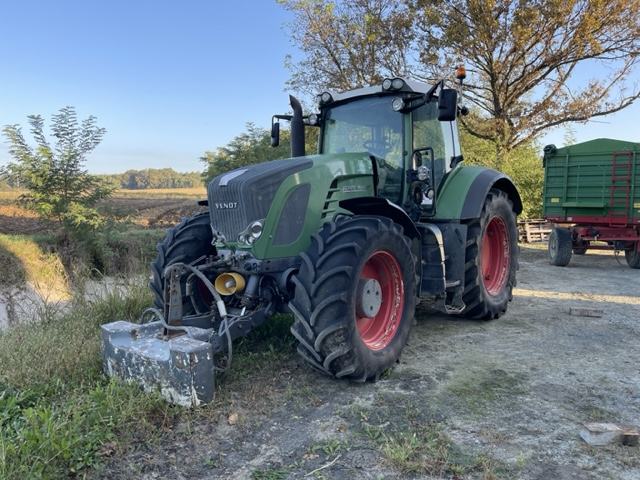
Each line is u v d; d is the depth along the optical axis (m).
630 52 12.98
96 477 2.44
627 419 3.06
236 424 2.98
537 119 14.11
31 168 9.50
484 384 3.59
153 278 4.20
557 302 6.25
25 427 2.67
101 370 3.56
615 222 8.96
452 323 5.23
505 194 5.66
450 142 5.28
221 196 3.71
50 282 7.75
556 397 3.37
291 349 4.14
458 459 2.61
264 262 3.58
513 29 12.54
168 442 2.77
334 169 4.04
